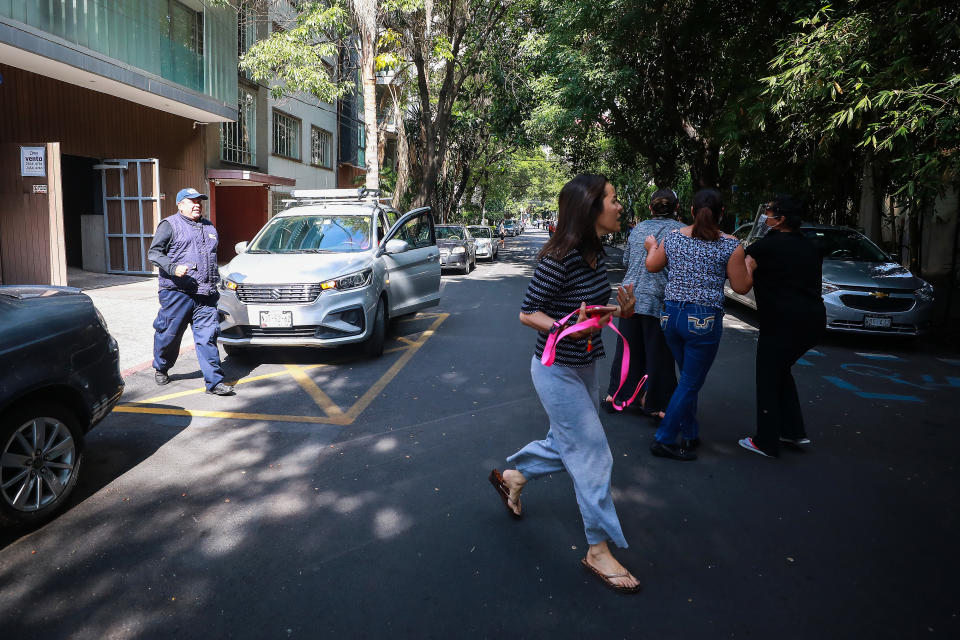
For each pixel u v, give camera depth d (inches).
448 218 1206.3
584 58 555.8
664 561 114.7
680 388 161.3
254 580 106.7
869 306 309.3
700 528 127.3
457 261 669.3
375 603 100.6
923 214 468.4
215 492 141.0
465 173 1205.1
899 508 137.2
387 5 571.5
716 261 151.9
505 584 106.2
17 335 119.7
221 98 636.1
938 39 268.5
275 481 147.2
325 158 1049.5
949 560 115.8
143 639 91.7
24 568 110.0
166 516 129.5
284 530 124.0
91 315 143.2
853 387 239.0
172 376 241.9
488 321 371.9
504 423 187.8
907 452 171.2
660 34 561.0
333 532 123.4
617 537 104.8
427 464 157.3
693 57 609.9
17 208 427.2
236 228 796.0
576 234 101.9
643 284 189.3
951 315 425.1
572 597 102.7
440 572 109.7
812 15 373.1
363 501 136.9
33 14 393.1
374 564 112.0
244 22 700.7
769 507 136.9
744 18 482.9
